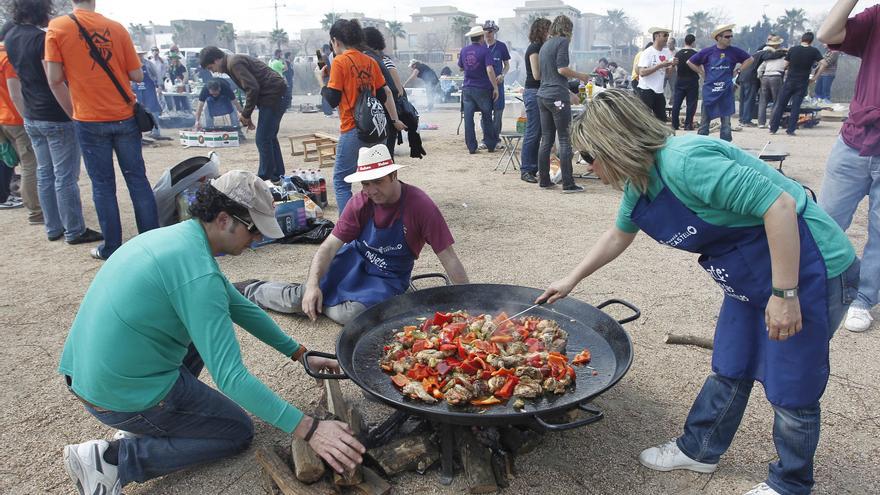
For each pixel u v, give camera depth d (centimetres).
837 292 203
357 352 274
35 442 287
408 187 351
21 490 254
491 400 234
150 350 224
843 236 207
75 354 229
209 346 212
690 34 1239
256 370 349
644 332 389
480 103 1011
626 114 199
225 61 684
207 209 223
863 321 383
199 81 1886
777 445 224
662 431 288
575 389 242
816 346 202
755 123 1403
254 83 679
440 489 251
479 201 718
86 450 233
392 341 287
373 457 252
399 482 255
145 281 215
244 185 225
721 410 246
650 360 354
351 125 532
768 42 1363
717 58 951
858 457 267
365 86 528
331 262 380
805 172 852
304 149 1051
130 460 240
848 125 369
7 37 509
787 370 207
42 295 457
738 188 186
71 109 493
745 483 254
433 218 347
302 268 505
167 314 220
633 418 299
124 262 221
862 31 349
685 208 201
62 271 508
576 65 3747
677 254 538
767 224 187
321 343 375
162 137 1250
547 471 261
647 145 199
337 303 373
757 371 230
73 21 465
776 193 185
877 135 351
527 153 806
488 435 265
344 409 266
